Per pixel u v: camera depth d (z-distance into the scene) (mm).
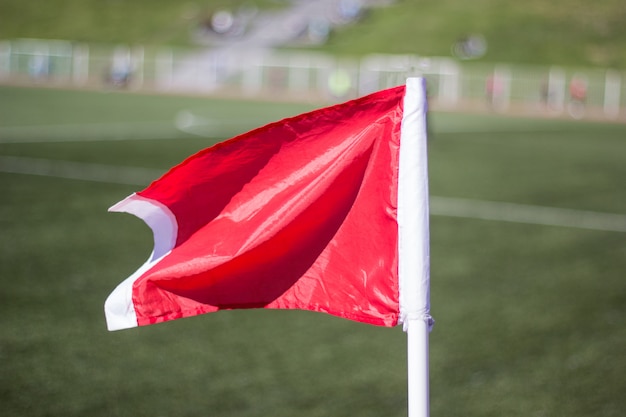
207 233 3398
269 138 3348
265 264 3428
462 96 42906
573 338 7492
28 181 15141
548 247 11500
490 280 9609
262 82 44844
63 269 9383
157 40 53562
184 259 3334
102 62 47031
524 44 49406
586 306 8562
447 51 48844
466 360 6902
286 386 6180
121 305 3334
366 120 3363
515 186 17125
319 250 3426
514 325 7879
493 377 6500
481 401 5996
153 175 16391
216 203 3430
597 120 37750
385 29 52500
